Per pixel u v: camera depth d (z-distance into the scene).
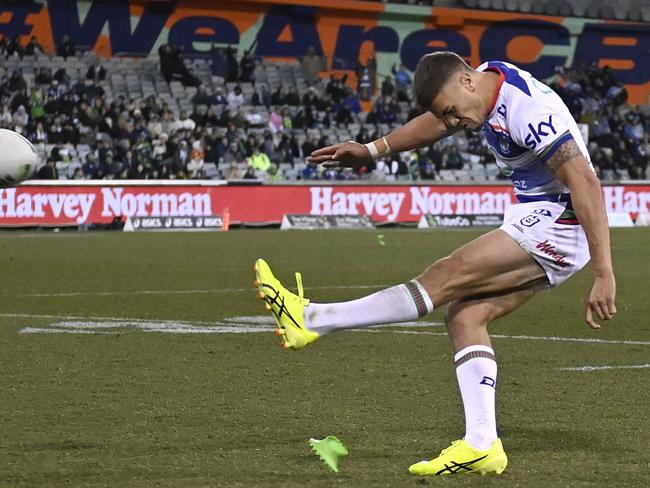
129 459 8.61
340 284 24.98
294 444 9.20
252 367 13.46
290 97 61.59
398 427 9.89
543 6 76.12
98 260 31.98
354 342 15.79
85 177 51.00
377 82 68.44
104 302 21.45
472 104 8.19
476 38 73.81
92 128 54.16
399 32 72.00
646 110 74.19
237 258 32.59
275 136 58.62
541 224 8.29
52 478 7.98
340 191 51.00
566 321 18.52
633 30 76.75
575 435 9.52
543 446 9.12
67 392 11.70
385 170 56.75
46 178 50.06
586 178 7.90
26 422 10.09
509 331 17.22
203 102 59.12
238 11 68.25
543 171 8.30
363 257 32.84
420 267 29.44
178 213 48.66
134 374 12.91
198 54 67.56
